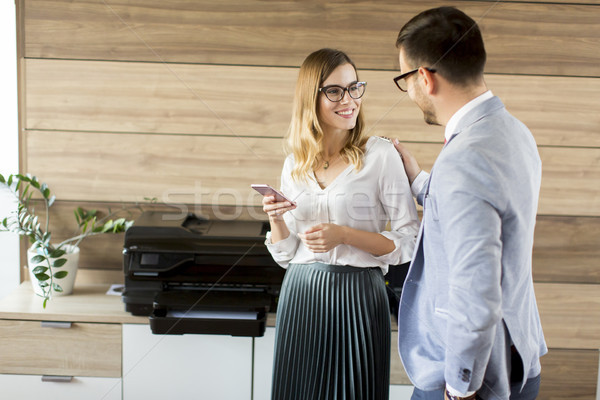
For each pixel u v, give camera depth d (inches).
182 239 73.0
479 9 75.0
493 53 75.7
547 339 81.7
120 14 76.4
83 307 74.4
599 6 74.4
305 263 58.5
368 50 76.5
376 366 58.0
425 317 45.6
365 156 57.2
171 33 76.8
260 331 71.7
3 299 76.1
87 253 81.5
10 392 74.0
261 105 78.5
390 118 77.6
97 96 78.4
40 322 73.0
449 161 38.6
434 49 41.1
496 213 37.3
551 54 75.7
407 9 75.6
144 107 78.7
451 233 38.0
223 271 72.7
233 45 77.0
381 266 58.1
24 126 79.0
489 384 41.9
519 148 39.3
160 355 73.4
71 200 80.7
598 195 78.6
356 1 75.4
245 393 74.1
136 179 80.4
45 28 76.7
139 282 72.5
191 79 77.9
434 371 45.1
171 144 79.5
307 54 77.0
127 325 73.2
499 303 37.0
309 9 75.9
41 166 80.0
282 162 79.7
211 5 76.0
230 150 79.6
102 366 74.0
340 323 57.2
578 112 76.9
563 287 80.7
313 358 58.4
